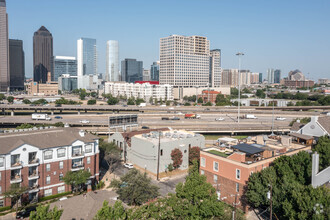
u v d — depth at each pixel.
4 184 62.00
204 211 49.47
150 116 189.50
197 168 74.06
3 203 62.16
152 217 50.16
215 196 52.56
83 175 70.12
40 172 67.38
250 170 59.84
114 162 97.19
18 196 62.69
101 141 98.00
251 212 59.78
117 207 44.56
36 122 151.12
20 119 163.62
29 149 65.38
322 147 64.31
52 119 165.12
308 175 55.41
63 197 68.94
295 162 58.91
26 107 198.25
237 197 61.75
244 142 77.62
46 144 68.94
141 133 105.81
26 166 64.94
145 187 64.06
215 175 67.12
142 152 92.19
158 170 83.19
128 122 116.12
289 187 51.25
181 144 92.25
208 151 70.12
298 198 45.19
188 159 93.81
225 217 50.78
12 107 195.38
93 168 76.69
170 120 172.25
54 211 42.69
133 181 63.72
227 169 64.06
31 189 65.56
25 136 69.75
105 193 61.06
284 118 174.62
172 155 88.81
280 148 69.69
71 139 73.50
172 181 82.06
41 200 67.25
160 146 87.44
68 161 71.75
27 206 64.00
